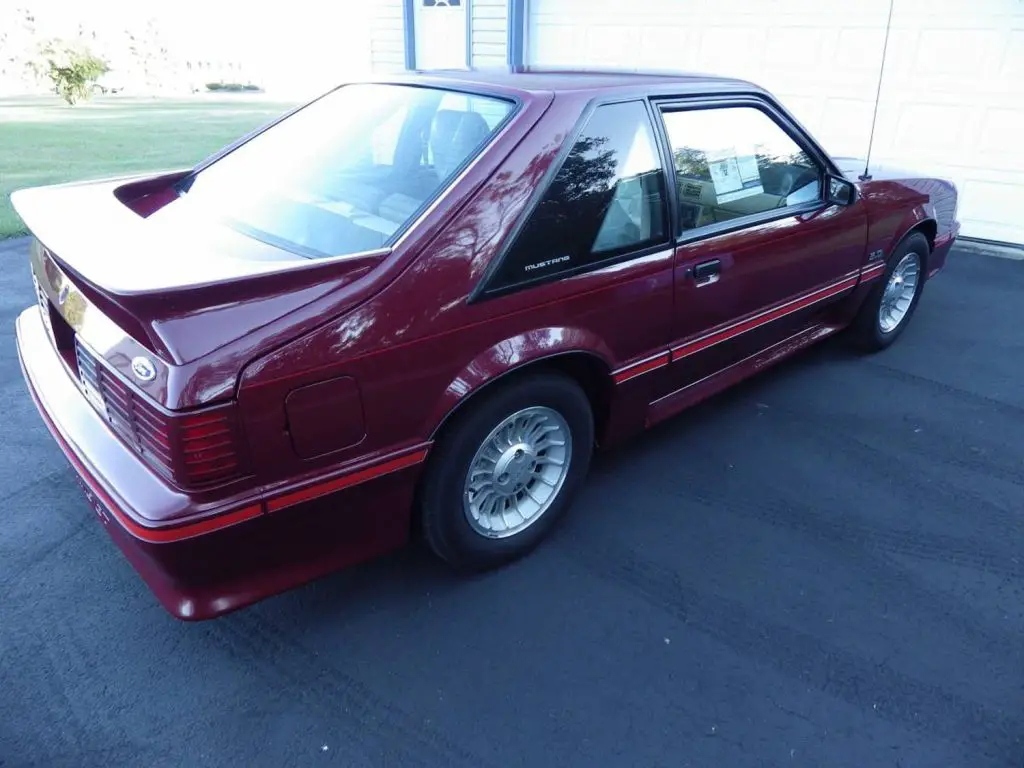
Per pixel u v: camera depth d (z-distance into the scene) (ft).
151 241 7.01
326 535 6.97
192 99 46.93
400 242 6.83
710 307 9.90
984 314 16.78
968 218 21.50
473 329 7.20
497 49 29.04
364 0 32.53
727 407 12.55
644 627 7.96
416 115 8.58
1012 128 19.93
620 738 6.72
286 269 6.12
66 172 26.91
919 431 11.89
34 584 8.35
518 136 7.62
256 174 8.93
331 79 45.01
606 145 8.32
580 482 9.32
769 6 22.35
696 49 24.12
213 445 5.81
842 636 7.87
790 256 10.94
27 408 12.04
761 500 10.09
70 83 42.78
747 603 8.30
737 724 6.87
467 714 6.92
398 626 7.91
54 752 6.48
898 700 7.13
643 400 9.66
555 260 7.83
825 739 6.73
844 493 10.28
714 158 9.78
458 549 8.17
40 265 8.17
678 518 9.70
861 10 20.97
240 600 6.66
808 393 13.05
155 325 5.66
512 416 8.00
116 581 8.43
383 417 6.77
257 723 6.80
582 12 26.23
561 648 7.67
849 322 13.57
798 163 11.17
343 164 8.52
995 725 6.90
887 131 21.74
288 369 6.04
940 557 9.08
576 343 8.14
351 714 6.90
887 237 13.00
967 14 19.52
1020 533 9.55
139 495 5.99
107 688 7.10
